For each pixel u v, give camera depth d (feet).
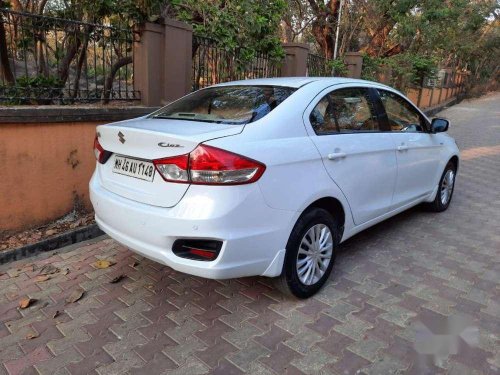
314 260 10.72
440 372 8.21
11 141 12.81
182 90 18.61
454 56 77.10
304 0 44.70
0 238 13.06
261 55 24.86
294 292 10.38
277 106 10.25
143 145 9.37
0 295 10.87
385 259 13.17
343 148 11.24
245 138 9.12
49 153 13.78
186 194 8.68
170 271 12.23
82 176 14.82
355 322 9.80
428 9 43.62
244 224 8.85
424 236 15.16
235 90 11.76
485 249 14.07
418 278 11.95
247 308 10.38
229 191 8.57
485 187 22.58
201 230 8.54
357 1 42.57
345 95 12.17
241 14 22.79
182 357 8.63
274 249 9.52
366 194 12.38
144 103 17.35
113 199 10.01
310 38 47.21
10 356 8.64
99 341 9.12
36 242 13.15
